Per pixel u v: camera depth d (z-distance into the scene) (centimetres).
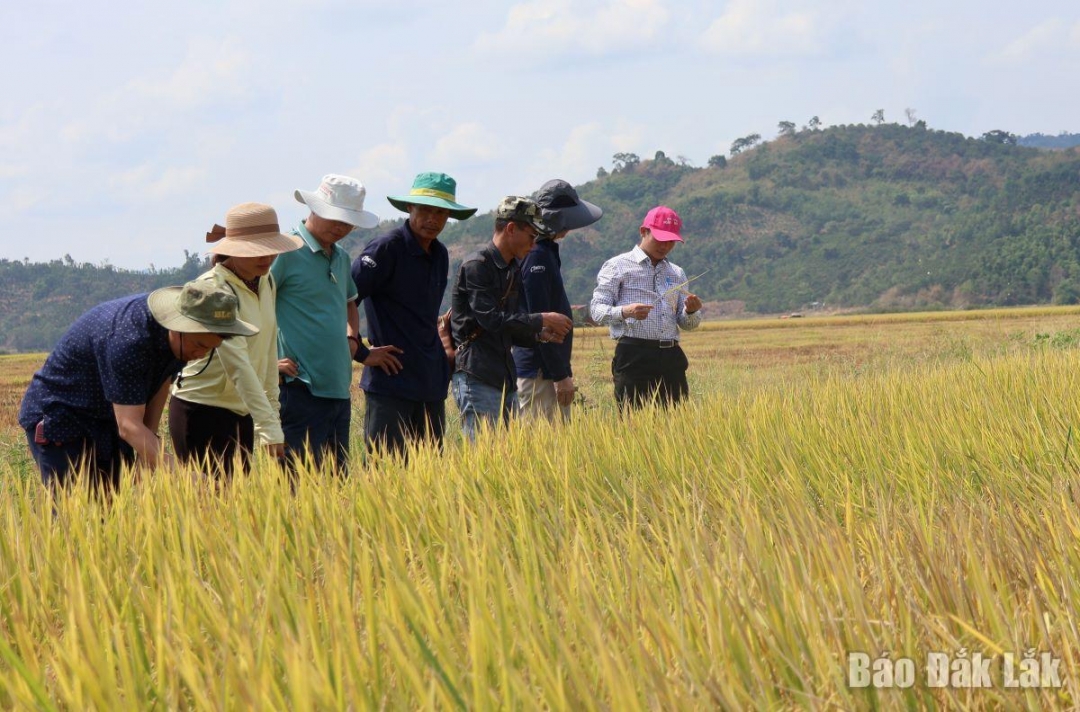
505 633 243
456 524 354
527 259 757
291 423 637
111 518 407
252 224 553
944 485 454
